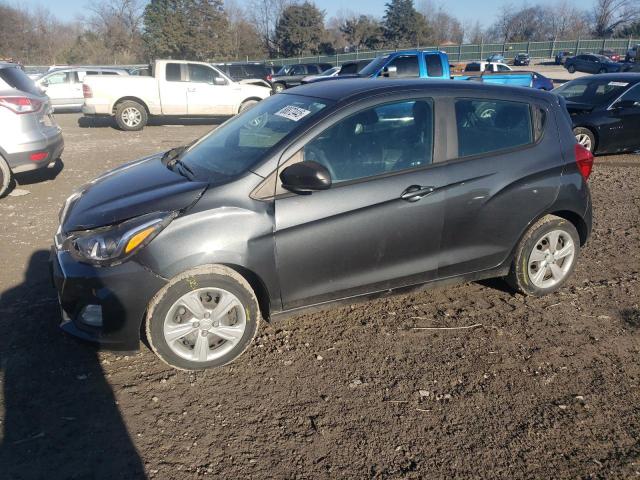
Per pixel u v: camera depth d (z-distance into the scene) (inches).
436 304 172.6
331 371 137.4
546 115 166.6
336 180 139.5
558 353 145.5
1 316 160.6
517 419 120.4
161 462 107.0
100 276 123.7
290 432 116.1
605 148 391.9
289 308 141.5
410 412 122.6
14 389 127.7
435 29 3230.8
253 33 2689.5
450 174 149.7
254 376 135.2
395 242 145.8
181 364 133.6
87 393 127.0
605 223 255.1
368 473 105.4
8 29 2284.7
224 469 105.7
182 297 128.6
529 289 171.9
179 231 126.1
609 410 123.1
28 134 281.6
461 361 142.0
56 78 741.9
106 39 2332.7
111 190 145.0
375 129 144.4
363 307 170.6
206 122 693.3
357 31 2709.2
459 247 155.5
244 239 129.6
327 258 139.5
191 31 2260.1
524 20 3171.8
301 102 154.2
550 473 105.6
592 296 178.4
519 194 158.9
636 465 107.3
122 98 575.2
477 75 615.8
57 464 105.7
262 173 134.1
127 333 127.1
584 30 3036.4
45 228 240.1
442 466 107.3
